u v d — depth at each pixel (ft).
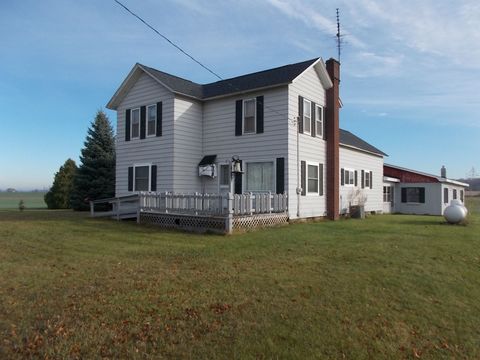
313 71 55.06
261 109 51.44
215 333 14.52
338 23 64.90
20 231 37.83
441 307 18.57
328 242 32.81
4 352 12.88
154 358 12.77
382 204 85.25
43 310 16.21
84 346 13.34
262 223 44.04
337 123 58.95
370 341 14.69
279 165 49.42
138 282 20.22
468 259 27.91
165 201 45.21
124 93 60.90
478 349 14.88
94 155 81.05
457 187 103.09
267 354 13.29
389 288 20.51
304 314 16.52
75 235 36.06
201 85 63.26
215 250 29.17
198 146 57.21
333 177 57.16
